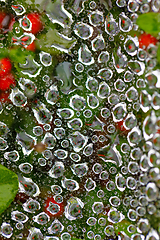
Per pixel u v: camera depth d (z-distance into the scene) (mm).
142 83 167
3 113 168
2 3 167
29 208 168
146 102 167
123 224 167
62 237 168
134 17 167
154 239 164
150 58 165
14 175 164
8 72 167
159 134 165
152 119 166
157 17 161
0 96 168
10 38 167
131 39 167
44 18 168
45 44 168
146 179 166
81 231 168
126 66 168
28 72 168
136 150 168
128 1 167
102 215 168
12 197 164
